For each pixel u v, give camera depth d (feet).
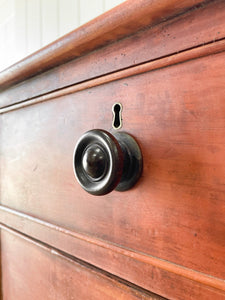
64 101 1.90
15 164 2.45
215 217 1.16
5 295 2.67
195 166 1.22
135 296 1.45
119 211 1.54
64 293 1.93
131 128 1.47
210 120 1.17
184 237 1.26
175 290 1.30
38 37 4.70
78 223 1.81
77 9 3.97
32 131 2.22
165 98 1.32
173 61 1.27
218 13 1.12
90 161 1.28
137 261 1.46
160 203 1.35
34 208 2.22
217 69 1.15
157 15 1.25
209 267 1.18
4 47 5.73
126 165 1.42
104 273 1.63
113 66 1.53
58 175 1.96
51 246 2.04
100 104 1.63
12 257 2.53
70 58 1.76
